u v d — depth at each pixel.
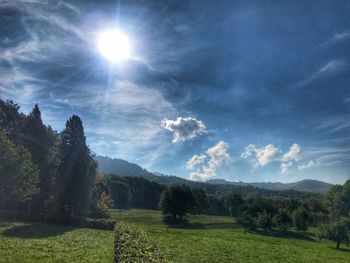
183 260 34.72
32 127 72.25
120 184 188.38
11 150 51.56
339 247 97.38
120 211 158.50
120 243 22.58
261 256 45.19
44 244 33.84
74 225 59.19
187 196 138.25
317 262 46.66
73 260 27.22
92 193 82.06
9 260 25.06
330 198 156.88
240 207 156.12
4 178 50.69
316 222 155.75
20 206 67.31
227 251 45.19
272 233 124.25
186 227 121.38
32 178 58.59
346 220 115.94
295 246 68.19
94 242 38.81
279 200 188.75
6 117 71.31
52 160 72.88
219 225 136.12
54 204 69.50
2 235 37.84
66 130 74.06
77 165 73.12
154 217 139.38
